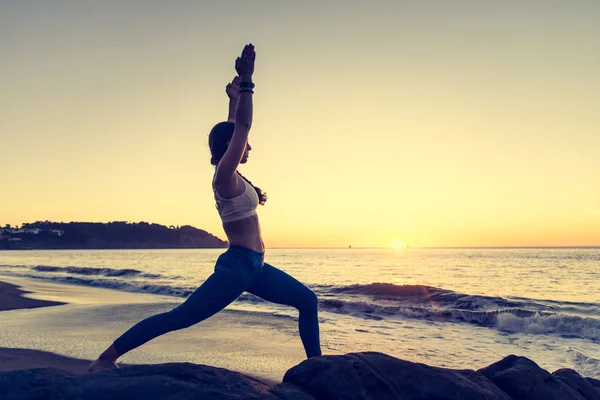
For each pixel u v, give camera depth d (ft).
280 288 10.54
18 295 54.13
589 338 31.48
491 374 10.82
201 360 23.54
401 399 9.12
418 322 37.55
